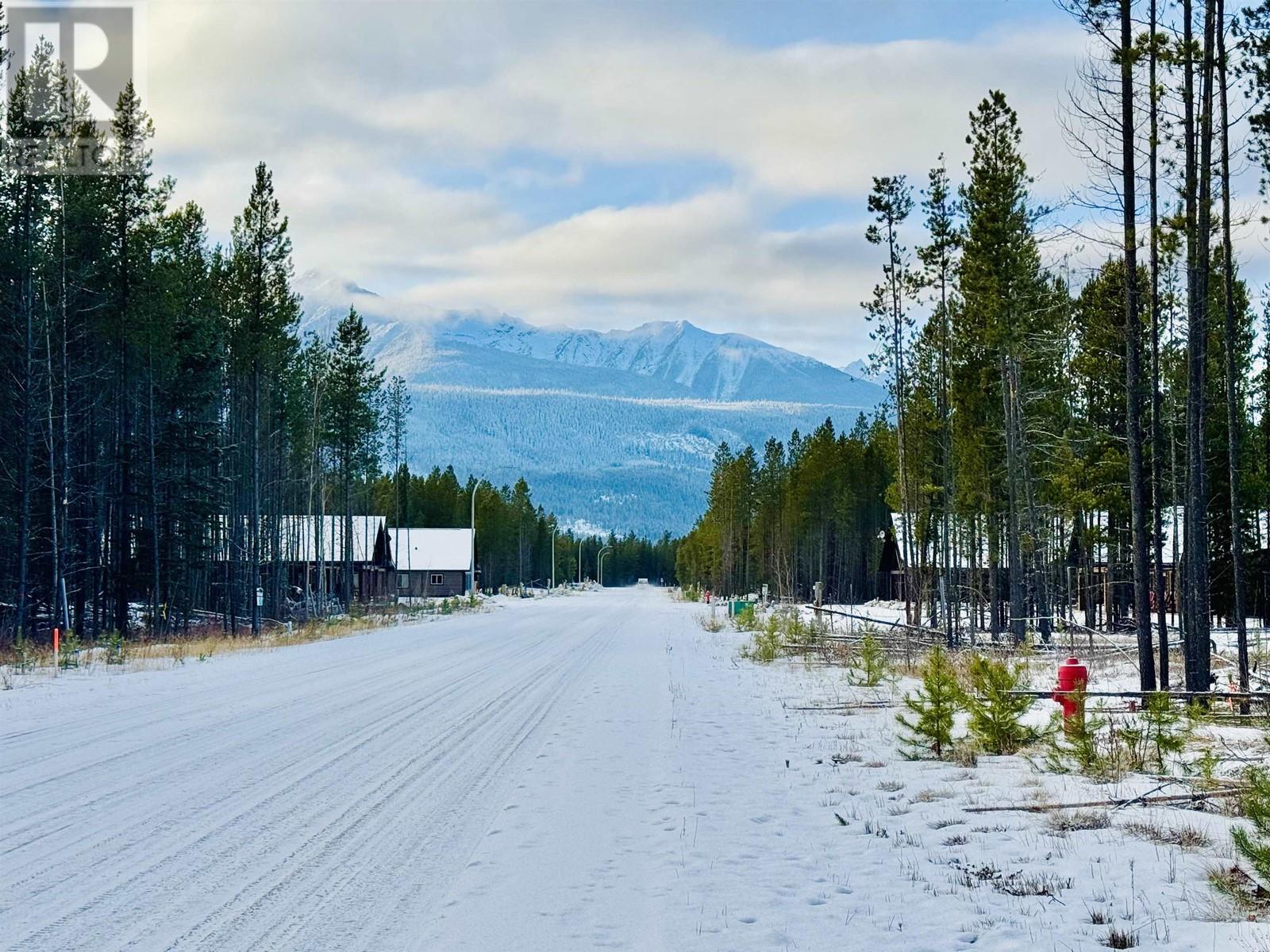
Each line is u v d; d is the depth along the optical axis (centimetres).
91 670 2317
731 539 10062
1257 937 584
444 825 851
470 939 570
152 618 3978
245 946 547
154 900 626
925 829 877
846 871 740
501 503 13975
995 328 3191
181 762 1123
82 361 3878
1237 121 1884
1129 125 1811
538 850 779
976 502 3784
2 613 3600
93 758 1141
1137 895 677
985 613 4897
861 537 7944
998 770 1165
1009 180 3216
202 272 4591
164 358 4016
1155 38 1758
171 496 4184
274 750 1218
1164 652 1825
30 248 3216
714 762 1205
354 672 2353
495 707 1711
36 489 3250
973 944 586
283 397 5700
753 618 4478
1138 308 1903
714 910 638
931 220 3819
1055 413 3778
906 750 1302
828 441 7500
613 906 641
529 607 7950
